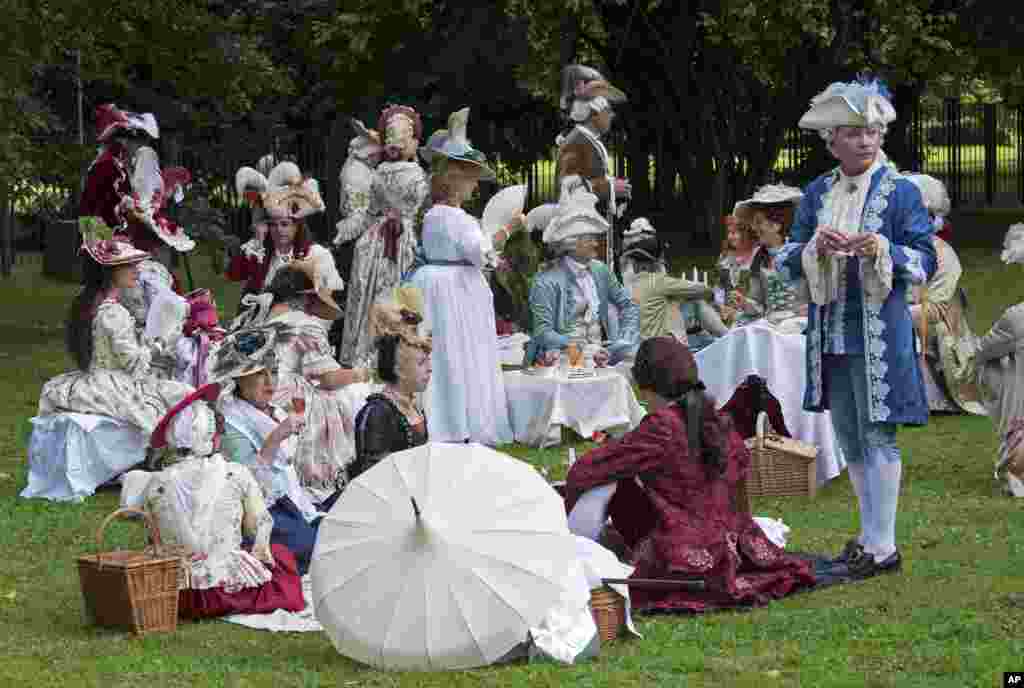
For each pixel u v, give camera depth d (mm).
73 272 30594
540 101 31797
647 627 7875
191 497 8391
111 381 11992
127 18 23344
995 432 13984
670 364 8383
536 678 6914
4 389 17547
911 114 34594
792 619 7945
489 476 7305
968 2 30891
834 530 10344
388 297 8734
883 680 6801
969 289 25609
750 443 11523
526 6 27406
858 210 9086
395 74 28984
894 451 9070
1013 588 8508
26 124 21953
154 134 15055
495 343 13695
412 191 16688
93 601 8180
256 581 8430
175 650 7703
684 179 33438
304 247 16531
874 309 8938
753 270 13180
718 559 8234
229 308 26328
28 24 21047
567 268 14070
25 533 10484
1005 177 45719
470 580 7098
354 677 7074
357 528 7285
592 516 8258
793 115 31250
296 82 30609
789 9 26969
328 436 10719
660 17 31391
